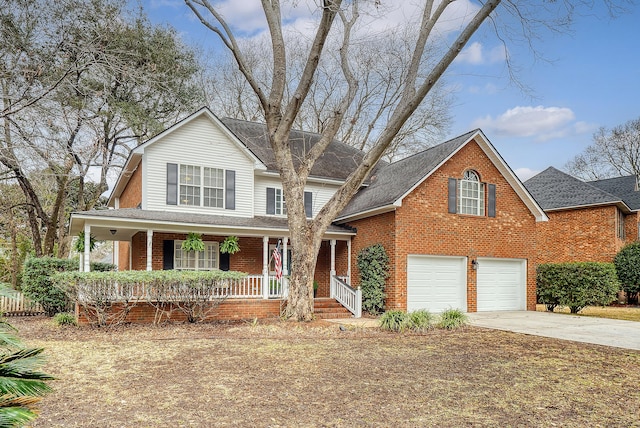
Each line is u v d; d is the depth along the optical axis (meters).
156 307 13.34
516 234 18.83
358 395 6.25
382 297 16.61
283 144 13.79
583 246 24.44
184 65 22.02
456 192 17.75
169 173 17.20
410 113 12.65
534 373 7.66
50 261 16.38
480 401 6.07
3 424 2.38
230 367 7.82
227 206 18.05
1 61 11.67
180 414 5.40
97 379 7.00
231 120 22.64
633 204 26.98
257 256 19.02
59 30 12.40
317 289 19.75
